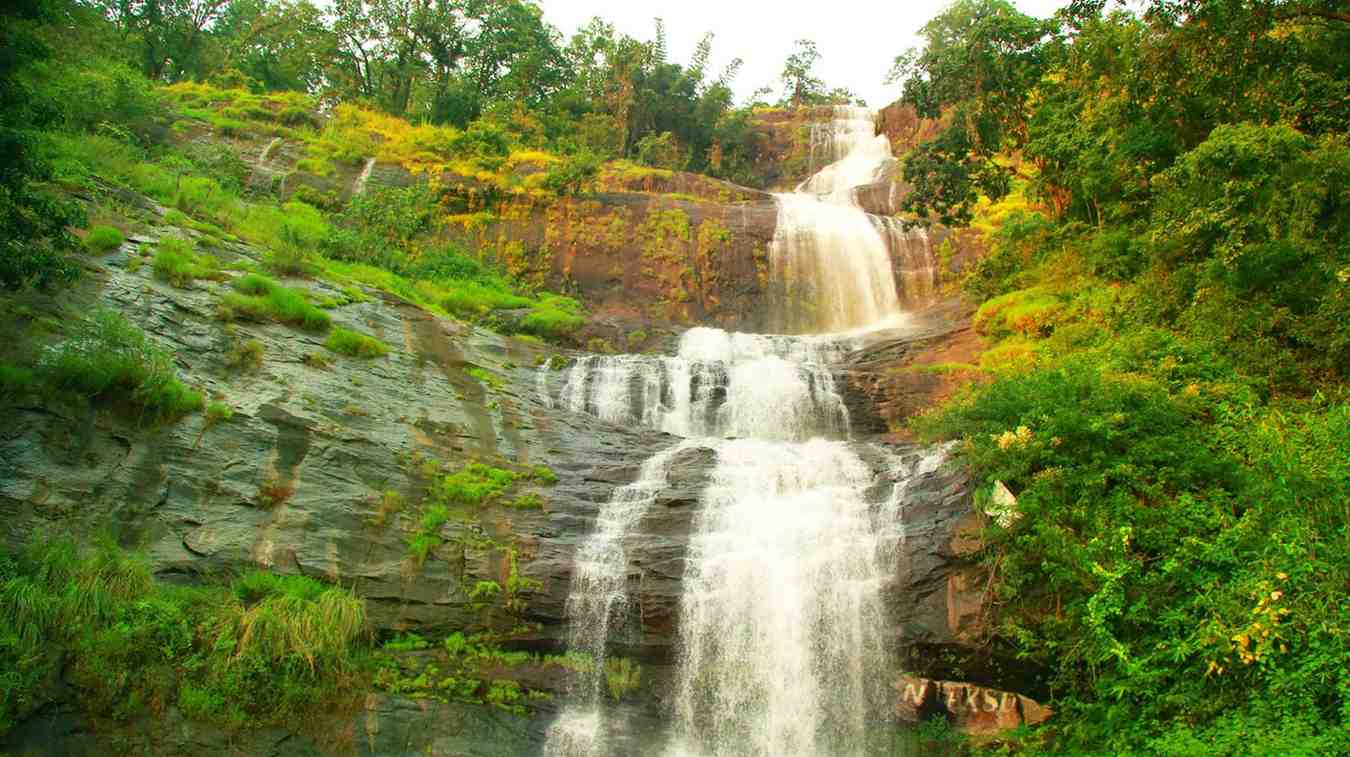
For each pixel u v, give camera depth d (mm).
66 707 9500
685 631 12664
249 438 12977
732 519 14039
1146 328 16250
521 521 13664
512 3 41906
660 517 13977
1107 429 12773
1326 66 17969
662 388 18641
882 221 28578
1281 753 9000
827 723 12305
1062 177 22375
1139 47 18750
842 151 44531
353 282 18547
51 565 10148
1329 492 11023
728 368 19172
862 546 13305
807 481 14914
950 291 26438
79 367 12031
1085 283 19984
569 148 31719
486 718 11547
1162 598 11062
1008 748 11508
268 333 15070
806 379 18969
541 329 21688
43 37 16781
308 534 12266
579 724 11883
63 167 17250
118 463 11742
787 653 12773
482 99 38719
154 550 11203
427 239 25672
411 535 12875
